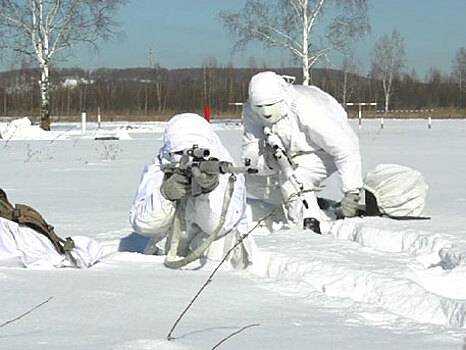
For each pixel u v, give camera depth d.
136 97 81.94
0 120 54.91
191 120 7.21
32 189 14.92
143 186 7.16
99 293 5.55
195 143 7.04
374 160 21.08
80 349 4.08
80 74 75.81
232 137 33.81
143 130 42.59
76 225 9.99
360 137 34.22
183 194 6.68
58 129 44.19
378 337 4.60
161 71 84.25
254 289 5.91
